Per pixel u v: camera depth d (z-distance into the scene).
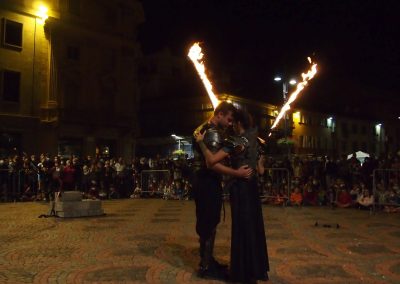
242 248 4.58
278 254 6.17
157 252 6.32
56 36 30.84
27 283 4.68
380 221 10.16
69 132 31.56
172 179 18.61
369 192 13.29
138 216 11.19
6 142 28.12
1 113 27.92
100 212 11.41
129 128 35.47
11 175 17.55
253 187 4.73
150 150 46.78
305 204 14.77
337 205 14.10
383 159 16.02
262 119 46.38
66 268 5.34
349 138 65.00
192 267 5.39
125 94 35.94
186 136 43.19
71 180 16.12
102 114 33.38
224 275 4.93
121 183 19.97
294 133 53.06
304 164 17.05
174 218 10.69
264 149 5.11
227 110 4.89
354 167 15.67
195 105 44.75
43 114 30.12
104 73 34.22
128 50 36.09
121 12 35.53
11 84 28.58
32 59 29.58
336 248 6.63
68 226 9.22
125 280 4.78
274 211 12.73
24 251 6.42
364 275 5.02
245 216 4.62
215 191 4.96
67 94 31.67
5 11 28.17
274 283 4.66
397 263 5.62
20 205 15.20
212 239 4.96
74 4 32.06
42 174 17.78
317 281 4.74
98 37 33.72
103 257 5.99
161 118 47.31
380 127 72.12
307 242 7.15
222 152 4.64
